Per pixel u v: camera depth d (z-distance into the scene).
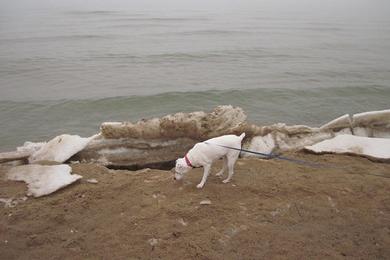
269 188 7.19
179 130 9.57
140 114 18.98
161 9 109.56
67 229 6.11
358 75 27.58
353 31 58.84
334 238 5.85
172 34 51.91
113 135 9.55
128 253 5.50
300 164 8.43
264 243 5.68
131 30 56.41
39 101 20.47
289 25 67.50
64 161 8.93
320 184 7.41
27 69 28.52
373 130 10.57
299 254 5.47
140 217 6.29
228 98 21.30
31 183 7.46
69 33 51.94
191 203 6.64
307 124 17.58
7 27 59.69
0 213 6.54
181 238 5.79
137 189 7.22
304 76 27.12
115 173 8.12
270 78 26.38
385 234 5.98
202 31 55.62
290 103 20.62
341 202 6.80
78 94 21.91
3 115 18.42
